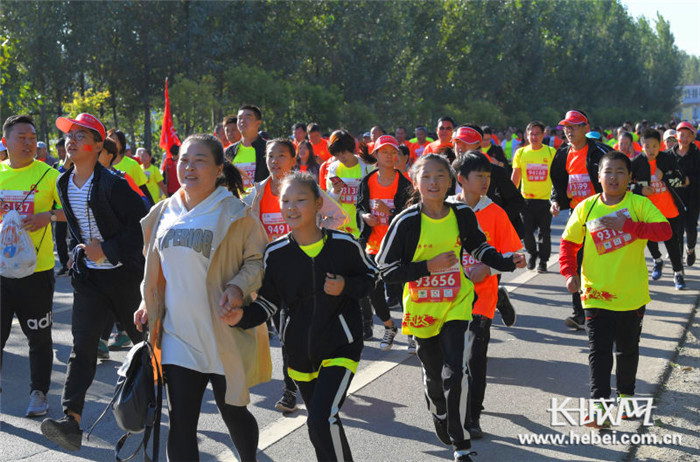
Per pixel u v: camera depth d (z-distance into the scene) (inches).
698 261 448.8
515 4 2416.3
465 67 2165.4
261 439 193.5
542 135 404.2
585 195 303.6
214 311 150.5
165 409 217.9
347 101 1640.0
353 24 1633.9
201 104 1169.4
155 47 1310.3
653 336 284.2
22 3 1189.1
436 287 174.6
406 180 271.3
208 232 148.9
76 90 1334.9
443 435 182.7
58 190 195.8
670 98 3954.2
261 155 286.2
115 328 310.2
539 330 301.4
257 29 1432.1
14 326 320.2
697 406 213.2
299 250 152.2
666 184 365.7
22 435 199.2
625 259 196.2
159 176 466.9
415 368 255.0
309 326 152.5
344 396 150.1
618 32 3398.1
